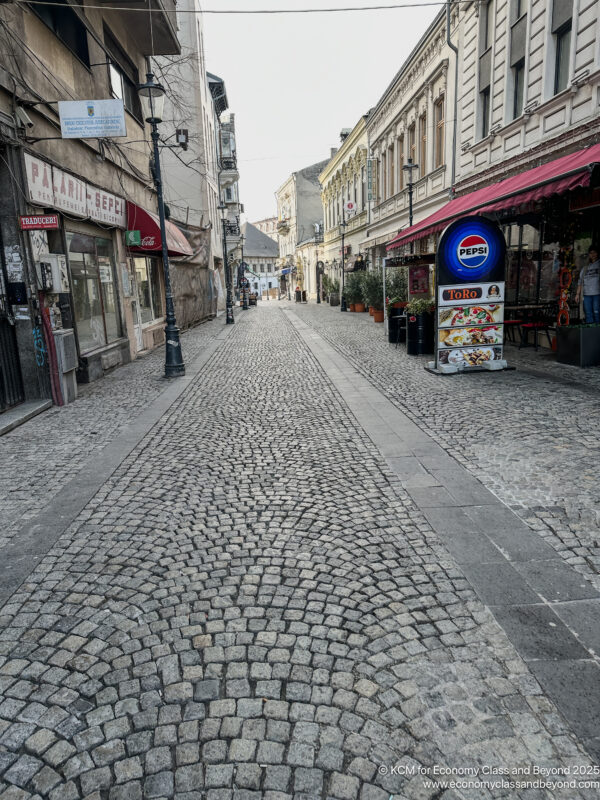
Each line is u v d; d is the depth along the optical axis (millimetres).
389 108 24484
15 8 7629
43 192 8234
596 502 4008
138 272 15242
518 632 2648
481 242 9117
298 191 56750
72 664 2559
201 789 1916
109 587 3195
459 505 4090
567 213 9570
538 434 5641
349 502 4250
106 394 8984
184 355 13789
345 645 2611
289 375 10289
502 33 13305
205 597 3055
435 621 2760
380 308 21453
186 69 25766
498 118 13797
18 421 7023
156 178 10203
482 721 2146
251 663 2520
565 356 9289
